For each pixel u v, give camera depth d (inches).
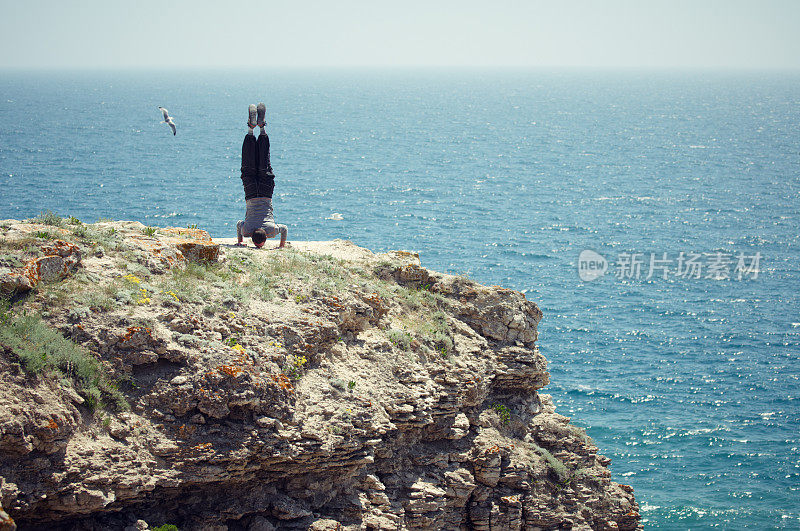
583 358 2933.1
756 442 2282.2
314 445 804.6
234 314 859.4
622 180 7431.1
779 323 3408.0
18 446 644.7
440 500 919.7
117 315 776.9
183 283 876.0
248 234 1094.4
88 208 4729.3
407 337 999.6
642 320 3390.7
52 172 6077.8
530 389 1138.7
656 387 2677.2
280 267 1006.4
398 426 916.6
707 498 1978.3
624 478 2075.5
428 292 1130.7
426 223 5073.8
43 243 822.5
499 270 4062.5
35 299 770.8
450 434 973.8
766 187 7130.9
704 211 5915.4
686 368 2866.6
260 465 784.9
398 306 1067.9
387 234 4697.3
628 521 1092.5
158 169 6565.0
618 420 2417.6
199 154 7755.9
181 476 730.2
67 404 694.5
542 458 1055.0
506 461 1005.2
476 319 1128.2
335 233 4628.4
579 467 1091.9
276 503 794.8
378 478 899.4
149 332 769.6
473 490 973.2
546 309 3476.9
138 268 874.1
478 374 1033.5
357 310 977.5
